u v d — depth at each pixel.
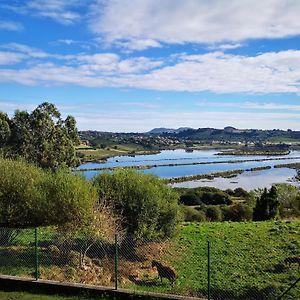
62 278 18.00
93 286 15.78
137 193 25.41
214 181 118.88
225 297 17.34
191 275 20.61
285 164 176.38
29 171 25.16
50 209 22.42
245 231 31.06
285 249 25.23
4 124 51.78
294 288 18.09
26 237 23.92
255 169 154.88
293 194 53.44
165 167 160.00
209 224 35.41
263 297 17.27
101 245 23.53
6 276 16.91
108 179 26.16
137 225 25.12
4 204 23.56
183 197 68.00
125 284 18.17
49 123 54.50
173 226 26.64
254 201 55.03
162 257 24.06
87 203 22.38
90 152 193.50
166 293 16.36
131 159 187.38
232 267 21.84
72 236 22.62
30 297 15.39
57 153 54.66
